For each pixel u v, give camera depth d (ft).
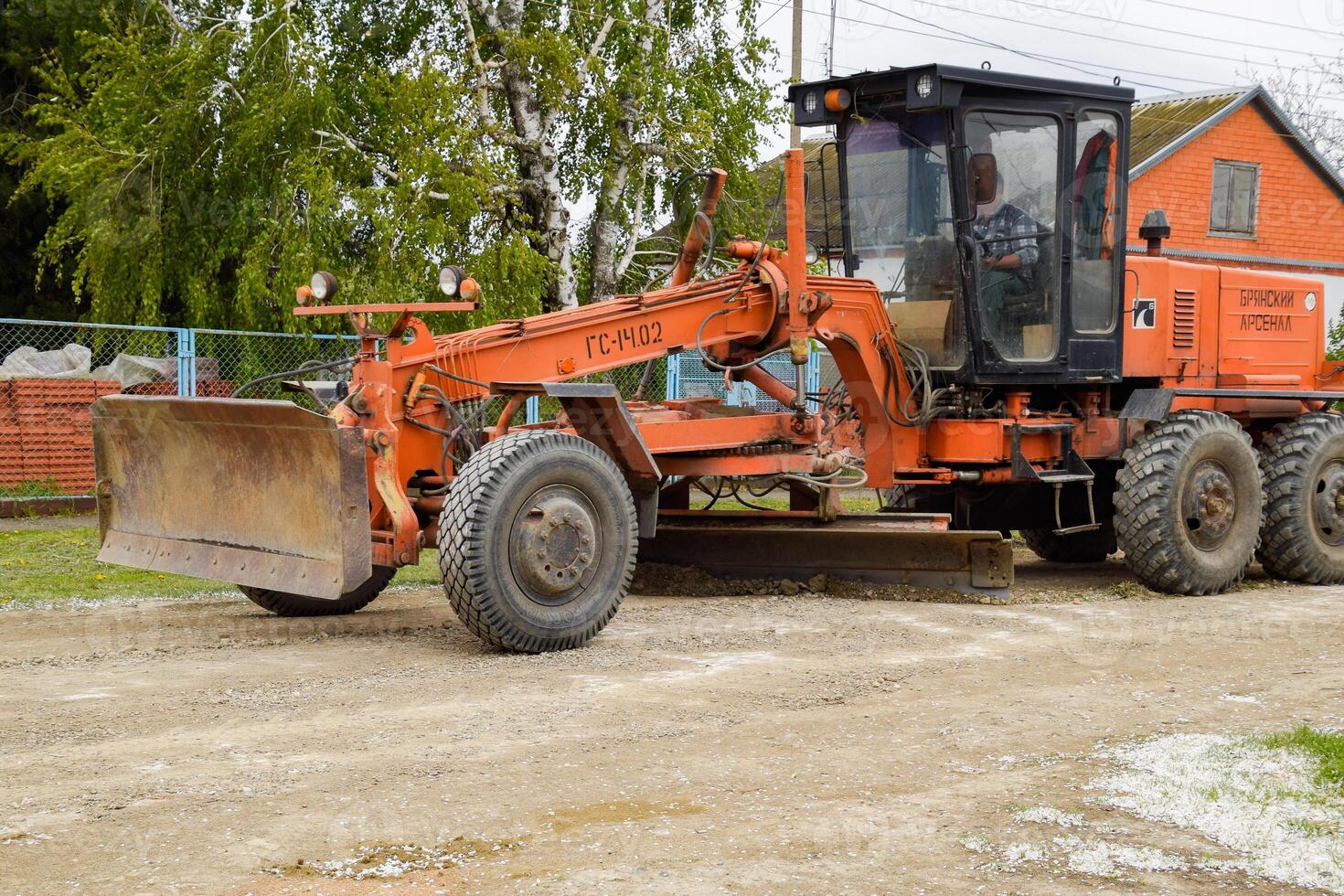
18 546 35.65
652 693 17.97
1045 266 28.02
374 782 13.88
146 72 51.21
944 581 27.04
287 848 11.95
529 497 20.70
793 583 27.71
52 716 16.55
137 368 48.24
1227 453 28.73
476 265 47.70
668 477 26.71
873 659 20.43
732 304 25.72
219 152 50.08
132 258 51.11
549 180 53.98
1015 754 15.19
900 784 14.05
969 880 11.38
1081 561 35.70
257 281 47.96
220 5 56.54
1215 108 76.84
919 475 28.25
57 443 46.93
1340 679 19.35
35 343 51.78
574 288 55.36
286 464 21.12
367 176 51.21
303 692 17.95
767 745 15.44
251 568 21.61
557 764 14.57
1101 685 18.90
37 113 65.92
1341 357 69.72
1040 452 28.78
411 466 22.43
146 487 23.71
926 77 26.12
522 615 20.49
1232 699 18.08
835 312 26.71
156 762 14.56
